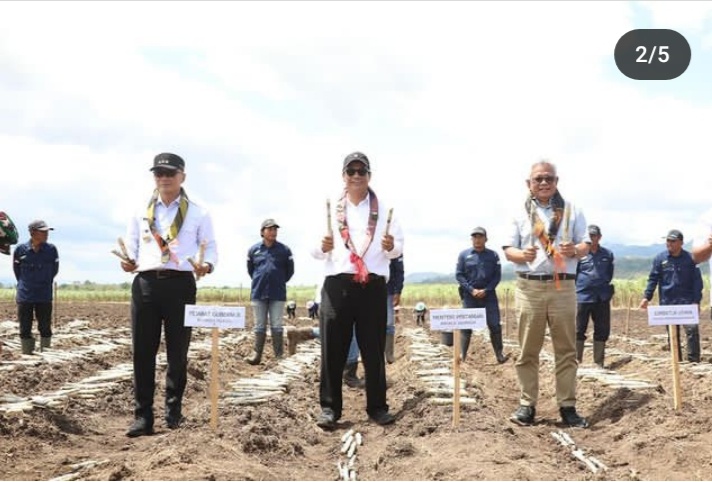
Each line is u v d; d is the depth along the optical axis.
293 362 10.86
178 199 6.16
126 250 6.03
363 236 6.46
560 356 6.49
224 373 10.48
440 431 5.84
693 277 10.49
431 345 13.26
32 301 11.20
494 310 11.45
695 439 5.45
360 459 5.52
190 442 5.20
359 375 10.42
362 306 6.54
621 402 6.92
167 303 6.06
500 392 9.20
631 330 18.36
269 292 11.59
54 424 6.27
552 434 6.01
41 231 11.12
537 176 6.17
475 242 11.44
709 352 12.04
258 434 5.67
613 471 4.96
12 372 8.74
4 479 4.77
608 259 10.29
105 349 12.01
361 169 6.39
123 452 5.54
